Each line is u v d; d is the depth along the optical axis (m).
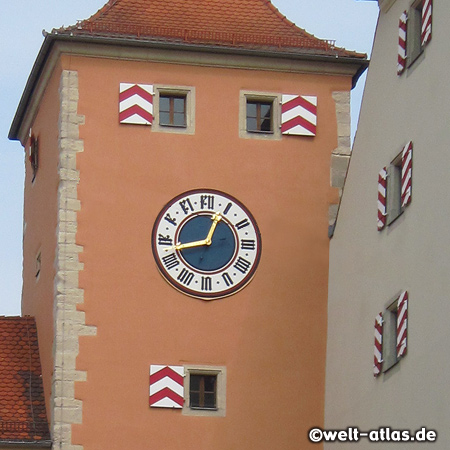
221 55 51.41
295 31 52.34
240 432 49.28
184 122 51.06
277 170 51.06
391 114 47.25
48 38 50.88
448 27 44.25
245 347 49.84
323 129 51.50
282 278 50.44
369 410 46.72
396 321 45.97
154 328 49.59
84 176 50.28
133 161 50.53
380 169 47.56
